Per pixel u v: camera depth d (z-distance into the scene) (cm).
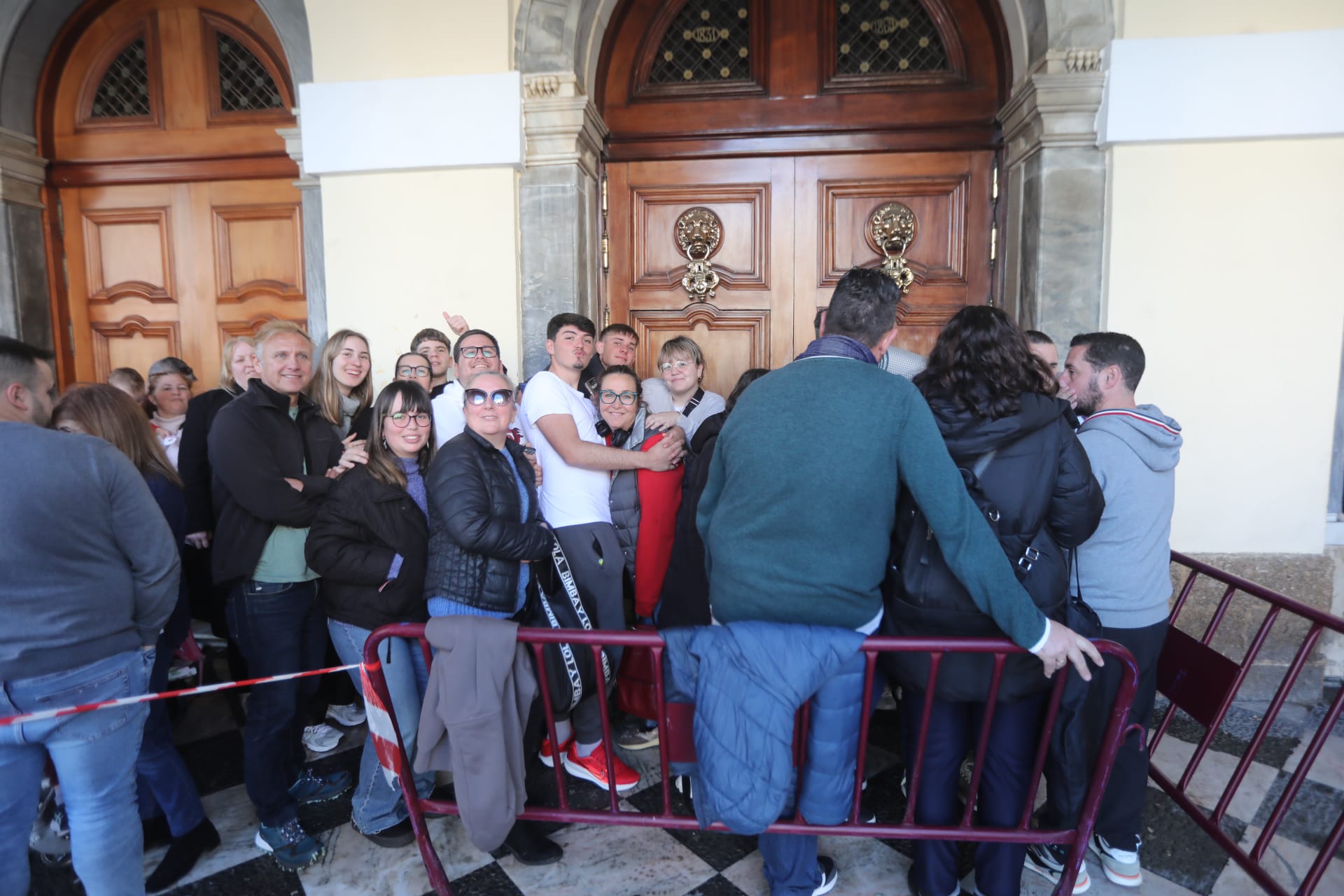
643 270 349
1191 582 214
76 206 373
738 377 349
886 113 331
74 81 367
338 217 317
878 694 173
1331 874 193
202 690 161
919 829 161
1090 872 191
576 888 187
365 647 167
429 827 211
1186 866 195
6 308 352
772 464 150
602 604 228
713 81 338
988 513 150
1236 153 280
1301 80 271
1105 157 288
